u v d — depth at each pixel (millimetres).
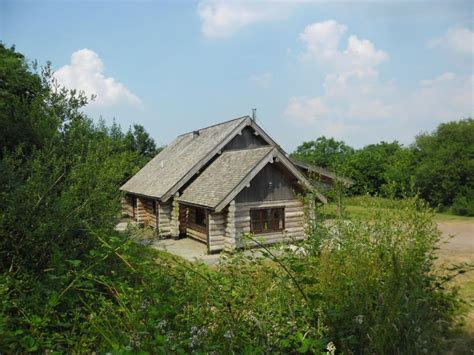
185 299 4008
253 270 4684
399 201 5723
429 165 25797
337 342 4098
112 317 4094
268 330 3830
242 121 20219
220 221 15508
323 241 5438
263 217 15977
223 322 3820
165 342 3143
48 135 6922
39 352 3820
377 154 32250
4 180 5629
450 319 4777
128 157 8977
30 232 5227
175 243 17359
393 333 4121
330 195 7008
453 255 13234
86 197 6137
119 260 5414
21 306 4309
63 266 4902
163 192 18641
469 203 24234
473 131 25344
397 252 4598
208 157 19438
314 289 4395
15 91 9328
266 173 15914
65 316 4301
